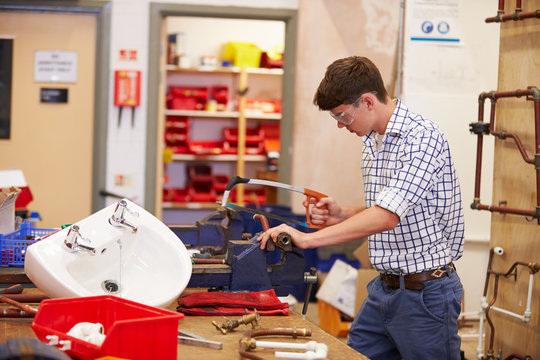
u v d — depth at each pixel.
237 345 2.02
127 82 5.70
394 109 2.51
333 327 5.07
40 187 5.80
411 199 2.35
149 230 2.58
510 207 3.64
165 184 8.10
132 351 1.77
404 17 4.81
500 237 3.74
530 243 3.56
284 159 6.04
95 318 1.98
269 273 2.57
